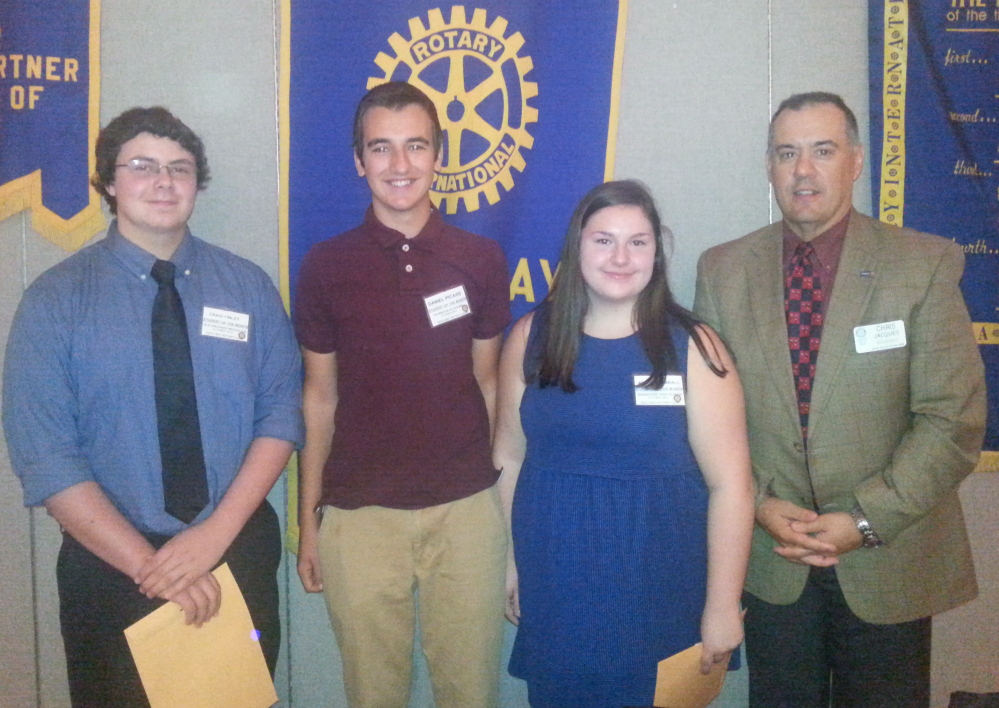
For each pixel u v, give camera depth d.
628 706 1.41
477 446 1.65
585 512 1.41
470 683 1.66
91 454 1.46
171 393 1.47
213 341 1.53
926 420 1.50
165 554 1.42
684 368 1.42
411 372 1.60
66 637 1.48
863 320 1.53
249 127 1.99
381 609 1.62
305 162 1.98
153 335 1.47
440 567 1.65
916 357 1.51
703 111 2.04
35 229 1.91
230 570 1.53
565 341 1.45
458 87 1.98
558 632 1.43
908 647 1.58
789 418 1.57
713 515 1.44
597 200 1.42
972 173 2.00
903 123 1.99
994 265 2.02
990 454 2.07
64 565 1.47
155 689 1.42
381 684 1.66
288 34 1.94
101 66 1.94
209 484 1.51
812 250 1.62
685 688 1.45
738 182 2.06
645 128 2.05
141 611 1.46
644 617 1.40
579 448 1.44
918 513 1.48
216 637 1.48
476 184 2.00
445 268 1.62
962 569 1.62
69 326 1.43
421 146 1.57
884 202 2.01
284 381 1.63
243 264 1.64
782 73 2.04
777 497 1.61
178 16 1.95
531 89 1.98
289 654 2.11
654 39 2.03
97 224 1.93
